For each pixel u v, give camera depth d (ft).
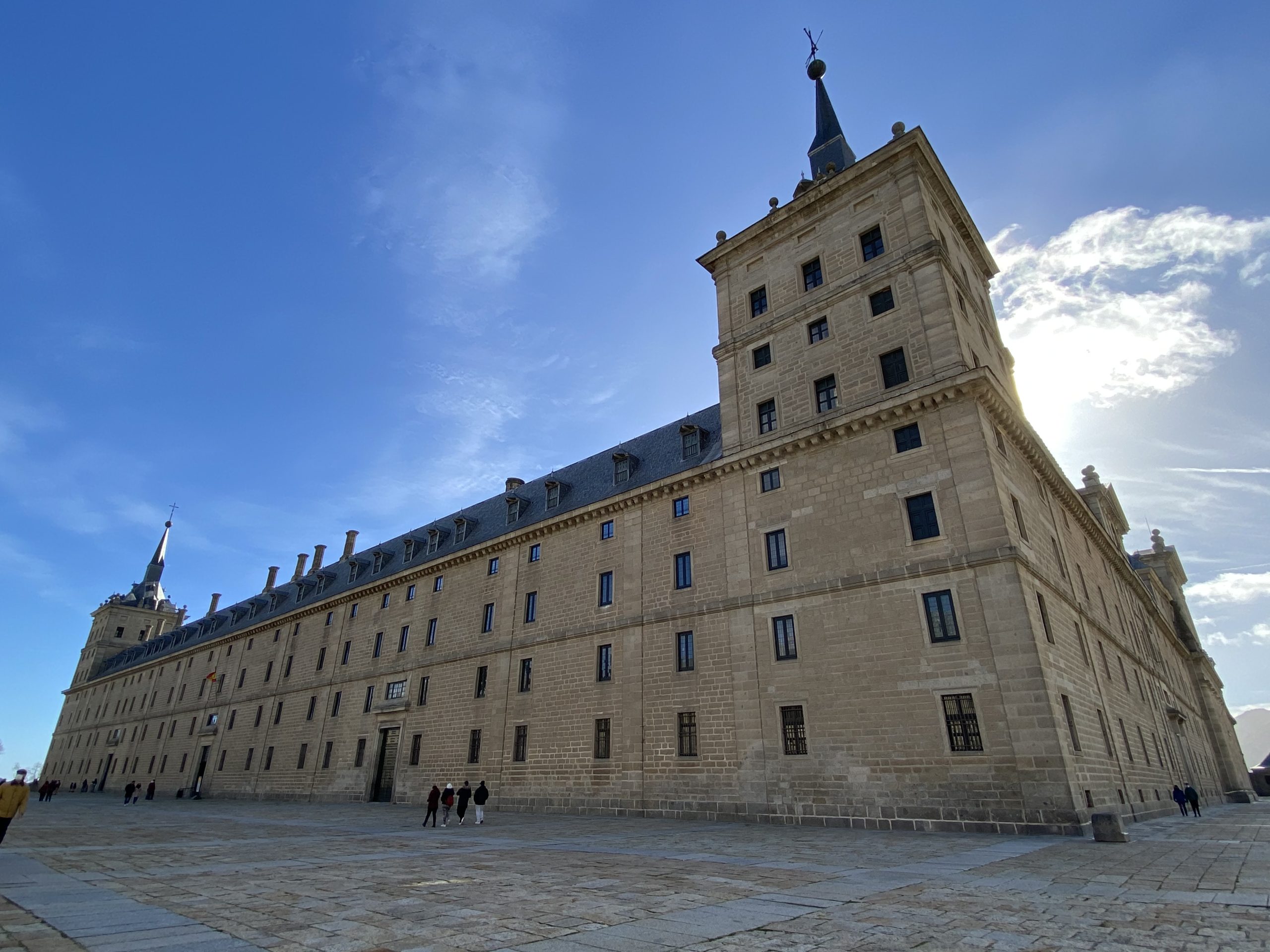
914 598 78.64
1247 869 41.37
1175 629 221.25
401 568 174.40
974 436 79.82
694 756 92.53
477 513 169.27
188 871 43.27
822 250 104.53
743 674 90.74
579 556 121.39
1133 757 96.22
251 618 231.50
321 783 156.97
